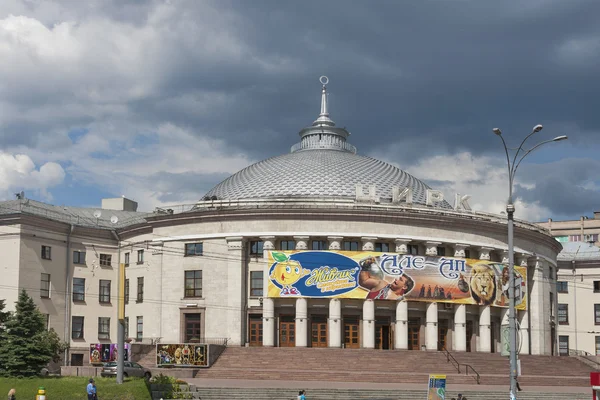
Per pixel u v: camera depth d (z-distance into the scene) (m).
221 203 73.81
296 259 70.81
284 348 66.94
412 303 73.69
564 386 65.69
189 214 73.62
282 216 71.88
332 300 70.69
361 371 63.91
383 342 72.69
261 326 71.56
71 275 76.25
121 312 51.47
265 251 71.56
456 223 75.44
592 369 76.06
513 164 40.78
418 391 53.78
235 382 57.72
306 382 59.34
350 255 71.38
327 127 93.31
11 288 71.00
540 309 82.56
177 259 74.12
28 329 54.75
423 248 75.00
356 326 72.19
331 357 65.88
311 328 71.69
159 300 74.12
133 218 84.19
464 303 74.56
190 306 72.69
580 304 100.69
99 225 82.00
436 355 68.12
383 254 72.00
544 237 83.62
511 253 40.16
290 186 80.25
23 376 52.81
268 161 87.31
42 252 73.69
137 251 78.12
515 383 38.81
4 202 78.00
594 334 99.38
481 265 76.06
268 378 61.56
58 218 79.75
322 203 73.12
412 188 84.19
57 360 64.00
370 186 75.44
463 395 53.94
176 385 50.44
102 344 68.31
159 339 73.31
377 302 72.50
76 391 48.72
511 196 40.56
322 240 72.56
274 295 70.44
